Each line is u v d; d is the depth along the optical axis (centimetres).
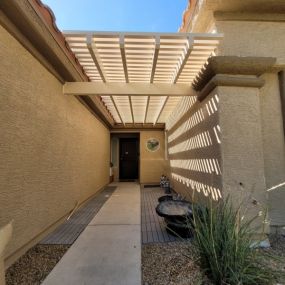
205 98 425
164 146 1065
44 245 332
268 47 388
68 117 477
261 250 296
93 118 712
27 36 294
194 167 520
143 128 1071
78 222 446
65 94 447
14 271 260
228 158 350
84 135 605
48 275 251
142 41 338
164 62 404
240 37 383
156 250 312
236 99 359
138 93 443
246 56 371
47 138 374
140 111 797
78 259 287
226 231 236
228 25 384
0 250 135
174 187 818
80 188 568
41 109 352
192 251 259
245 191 346
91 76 489
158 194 784
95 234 376
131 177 1223
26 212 306
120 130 1072
